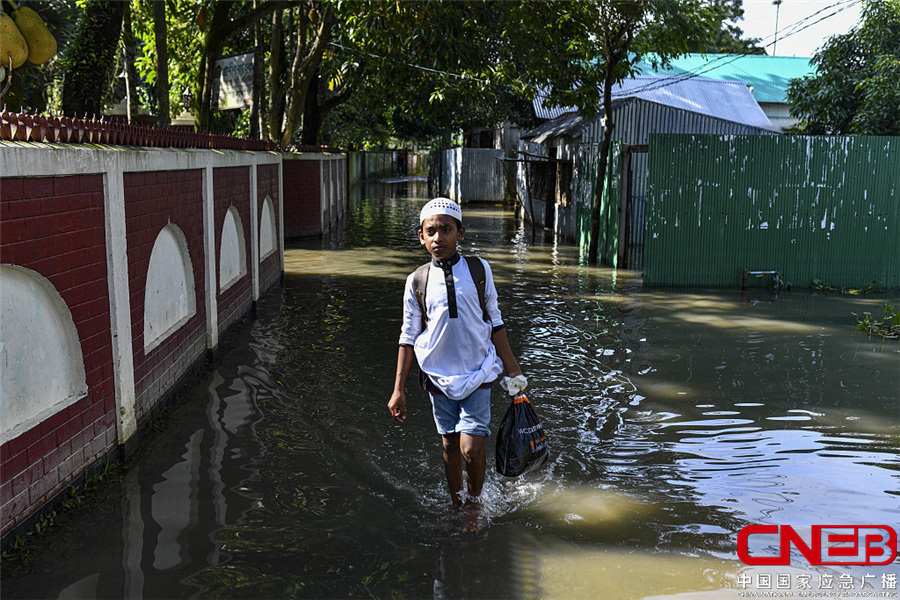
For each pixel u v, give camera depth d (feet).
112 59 33.86
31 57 17.21
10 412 11.77
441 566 11.51
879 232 37.52
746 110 75.97
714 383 21.07
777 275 37.24
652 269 37.47
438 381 13.19
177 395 19.61
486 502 13.80
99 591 10.61
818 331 27.68
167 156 18.62
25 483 11.96
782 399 19.75
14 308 11.89
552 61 51.24
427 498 13.96
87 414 14.03
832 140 36.91
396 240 56.24
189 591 10.66
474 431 13.20
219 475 14.73
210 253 22.98
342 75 62.03
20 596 10.42
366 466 15.30
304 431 17.15
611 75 45.19
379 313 29.73
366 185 140.56
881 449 16.44
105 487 14.12
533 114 89.25
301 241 55.47
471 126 125.18
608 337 26.30
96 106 33.45
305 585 10.90
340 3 44.91
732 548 12.16
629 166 42.27
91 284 14.23
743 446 16.57
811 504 13.78
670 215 37.14
